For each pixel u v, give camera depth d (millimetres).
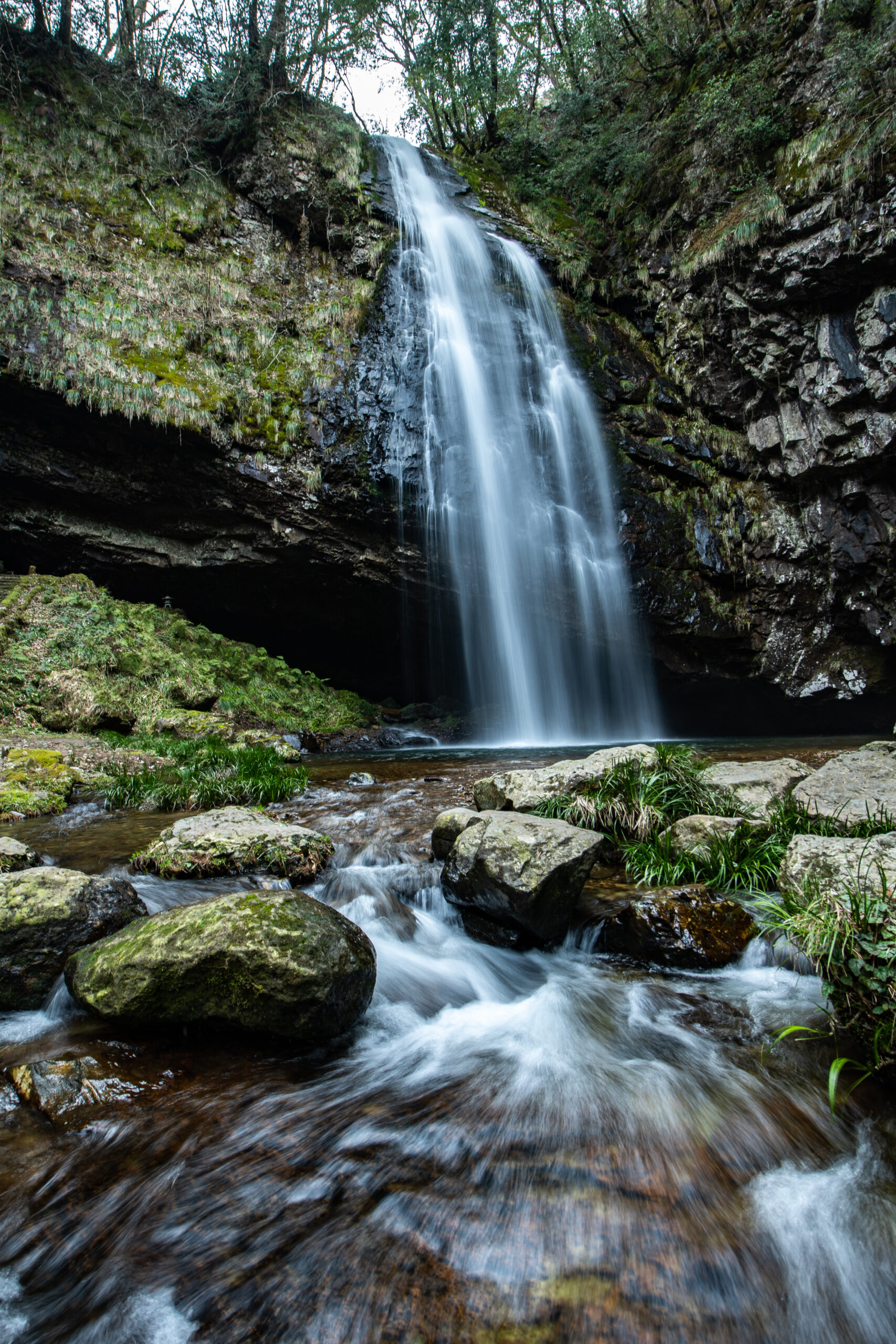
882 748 6969
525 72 24328
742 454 18828
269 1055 3021
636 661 18547
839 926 2908
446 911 4629
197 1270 1945
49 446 14469
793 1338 1788
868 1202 2172
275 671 16453
